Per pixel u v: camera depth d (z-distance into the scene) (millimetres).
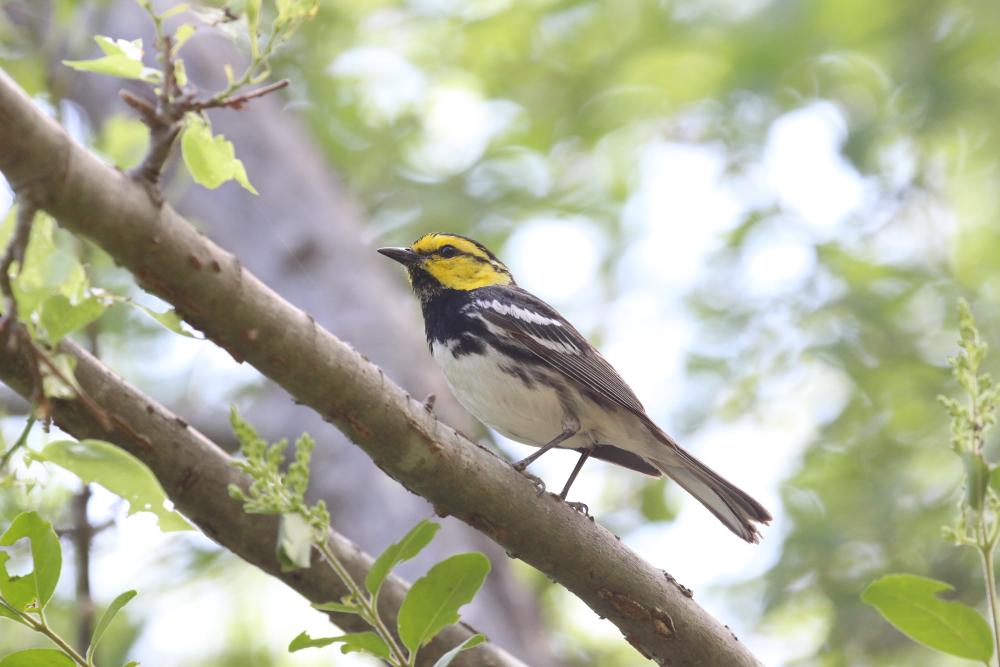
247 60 13531
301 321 6121
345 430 6520
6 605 5496
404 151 16297
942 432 14656
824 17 16234
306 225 13094
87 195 5289
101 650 13031
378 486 11797
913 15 16375
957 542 5531
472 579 5492
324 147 15562
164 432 6570
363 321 12617
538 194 16938
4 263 4992
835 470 14711
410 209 16297
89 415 6348
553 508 7105
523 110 17203
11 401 10383
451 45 16422
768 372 15859
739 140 16438
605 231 17234
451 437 6789
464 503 6914
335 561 5344
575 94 17016
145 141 6312
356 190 15945
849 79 16688
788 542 13945
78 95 12445
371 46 16172
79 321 5070
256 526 6867
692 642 7336
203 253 5699
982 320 15492
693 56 16797
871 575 13578
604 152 17516
